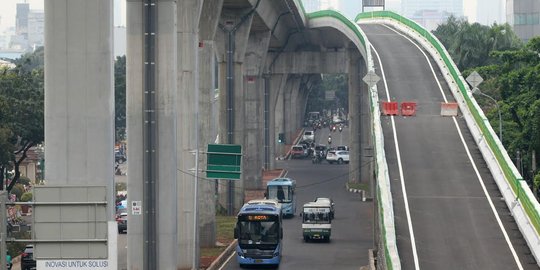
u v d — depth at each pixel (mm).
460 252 81750
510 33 190625
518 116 128375
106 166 66375
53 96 66188
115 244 51250
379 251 89562
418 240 84875
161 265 87250
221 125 147875
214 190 117750
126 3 86250
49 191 50875
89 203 50906
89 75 66188
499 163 101375
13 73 153125
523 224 86250
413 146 114188
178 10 99312
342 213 150000
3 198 49188
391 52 167875
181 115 99688
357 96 195375
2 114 135250
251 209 101625
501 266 78000
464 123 123938
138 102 86438
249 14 145750
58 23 66062
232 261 106562
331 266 99438
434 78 148875
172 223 87188
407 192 98500
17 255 110375
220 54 146500
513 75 129000
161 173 86875
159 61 86250
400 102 134625
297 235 127938
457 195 97688
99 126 66188
